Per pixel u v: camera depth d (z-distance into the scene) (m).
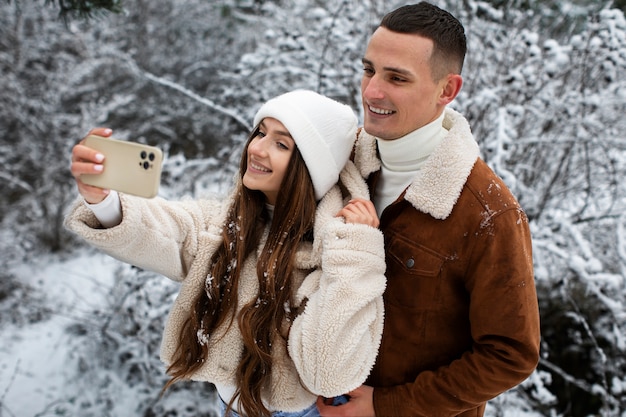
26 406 3.29
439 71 1.05
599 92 3.00
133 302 3.25
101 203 1.05
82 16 2.54
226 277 1.26
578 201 3.26
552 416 2.79
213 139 5.57
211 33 6.27
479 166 1.12
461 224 1.09
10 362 3.71
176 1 6.19
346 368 1.10
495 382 1.12
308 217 1.24
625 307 2.55
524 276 1.06
